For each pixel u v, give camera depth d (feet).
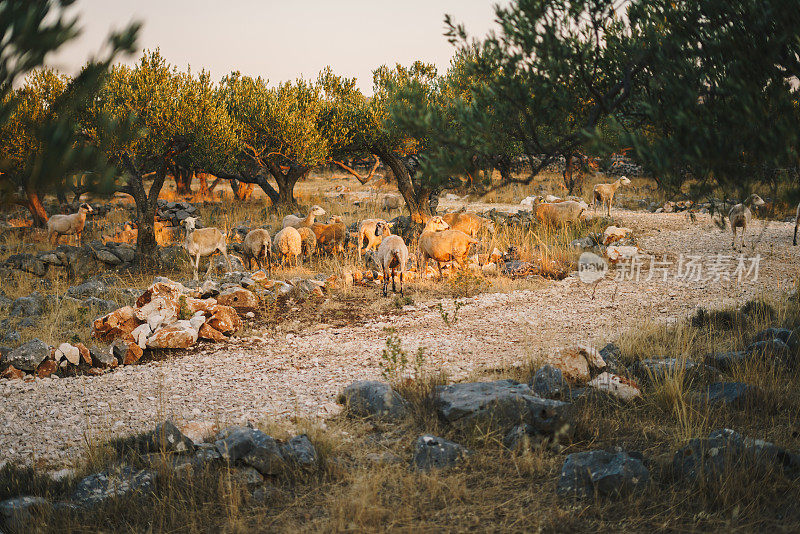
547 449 16.16
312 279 45.37
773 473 13.50
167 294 32.53
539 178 118.01
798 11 9.76
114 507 13.55
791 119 9.81
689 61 11.31
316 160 66.33
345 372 25.08
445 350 27.84
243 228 63.52
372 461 15.93
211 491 14.08
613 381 19.44
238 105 69.21
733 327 27.45
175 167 110.73
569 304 37.09
